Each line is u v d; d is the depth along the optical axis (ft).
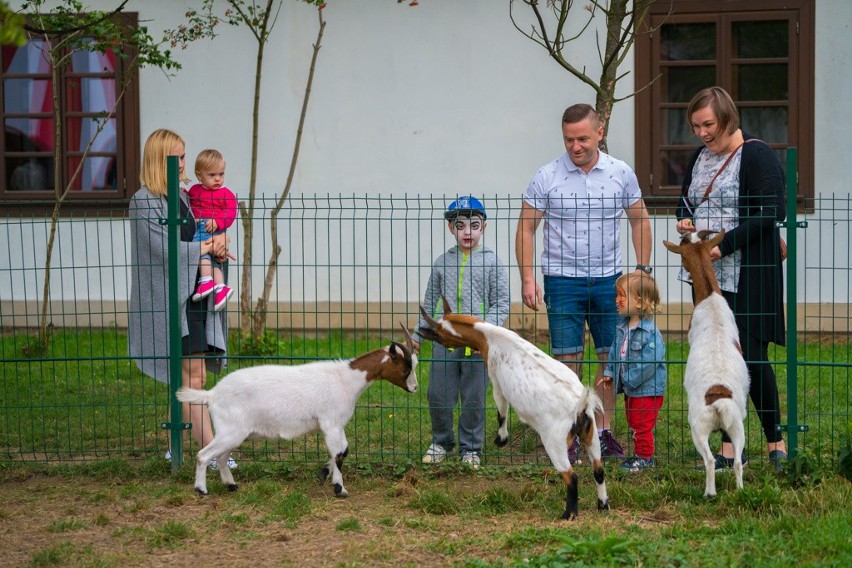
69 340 36.42
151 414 26.58
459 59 38.32
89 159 40.09
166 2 38.81
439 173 38.81
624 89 37.76
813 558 15.51
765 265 20.59
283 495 19.57
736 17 37.11
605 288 22.08
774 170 20.54
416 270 38.73
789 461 20.03
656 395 21.35
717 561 15.28
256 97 34.99
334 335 38.65
